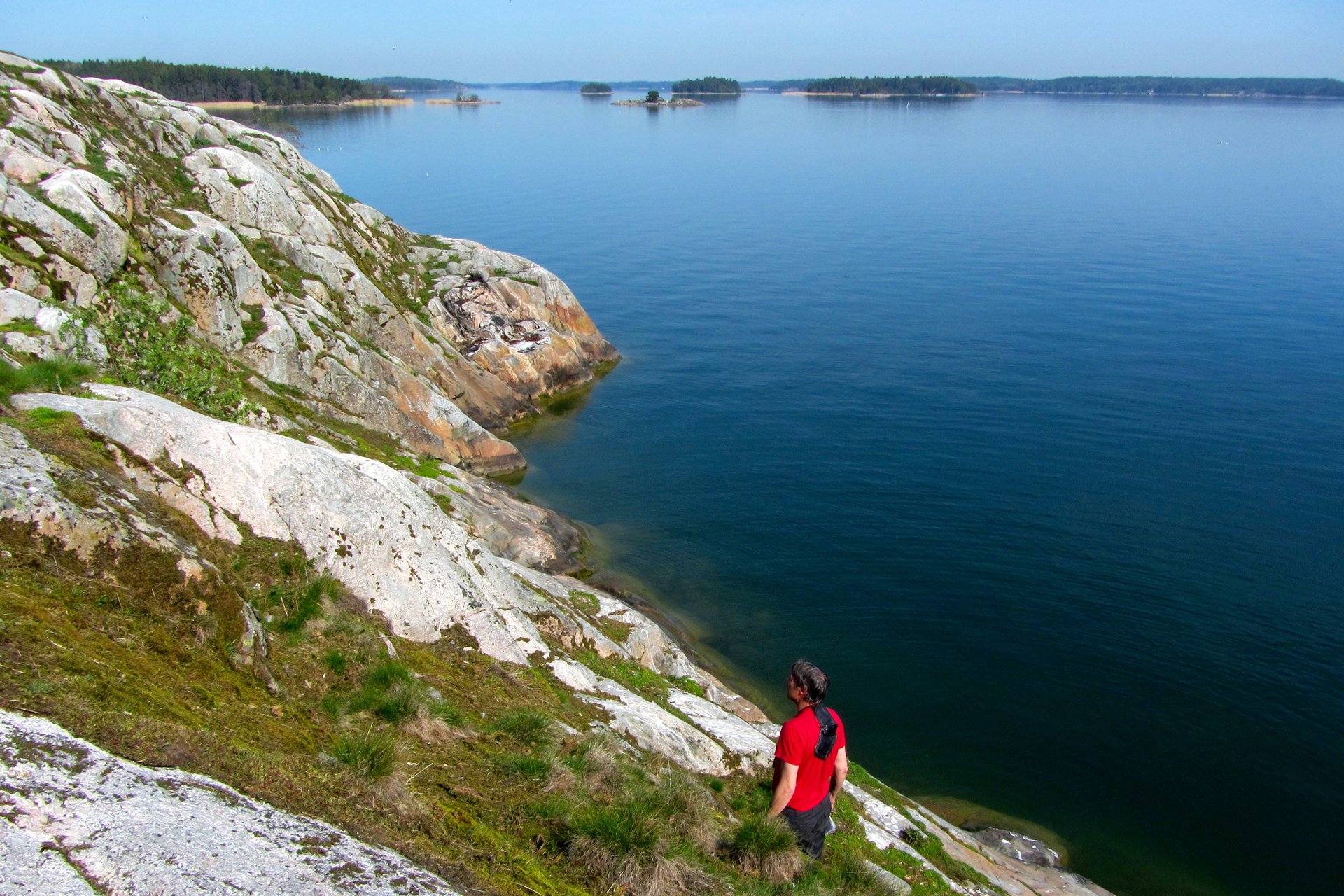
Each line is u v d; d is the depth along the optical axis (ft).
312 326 97.55
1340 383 148.46
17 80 90.99
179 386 49.83
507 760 27.22
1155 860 56.44
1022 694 72.08
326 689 27.37
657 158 568.00
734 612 83.82
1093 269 241.96
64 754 15.40
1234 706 70.69
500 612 42.11
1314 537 97.71
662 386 156.56
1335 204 349.20
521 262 165.68
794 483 114.11
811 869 28.14
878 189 417.08
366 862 16.57
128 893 12.86
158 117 114.93
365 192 388.98
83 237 71.20
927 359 167.84
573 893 20.48
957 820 58.90
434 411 112.47
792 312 205.16
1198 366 159.12
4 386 32.65
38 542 22.71
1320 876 55.67
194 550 27.71
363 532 36.37
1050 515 103.45
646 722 39.09
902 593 87.20
